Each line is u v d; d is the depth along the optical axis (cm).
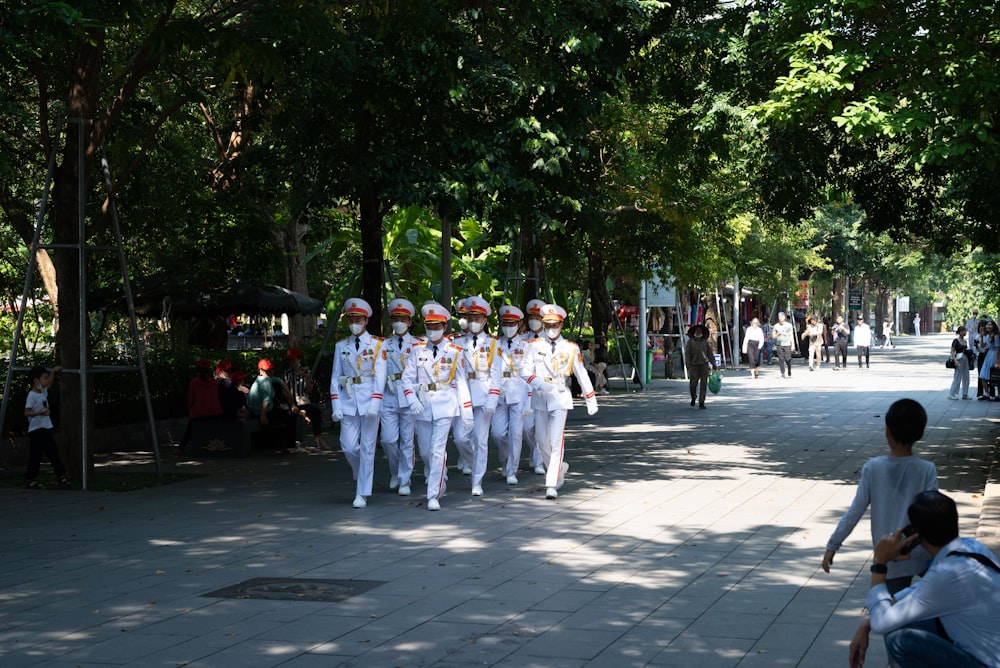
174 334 2747
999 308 4619
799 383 3572
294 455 1905
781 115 1353
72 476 1548
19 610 831
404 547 1055
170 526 1196
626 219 3119
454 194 1780
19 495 1454
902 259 6103
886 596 467
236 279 2367
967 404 2692
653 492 1384
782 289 5181
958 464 1591
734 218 3375
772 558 982
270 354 2452
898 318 10844
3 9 1159
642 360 3422
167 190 2133
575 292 3925
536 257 2762
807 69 1362
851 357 5747
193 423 1888
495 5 1669
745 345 3941
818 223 5691
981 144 1294
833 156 1917
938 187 1928
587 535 1103
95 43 1482
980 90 1256
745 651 701
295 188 1972
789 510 1238
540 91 1841
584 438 2031
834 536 599
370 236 2048
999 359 2773
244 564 989
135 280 2327
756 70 1828
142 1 1384
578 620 781
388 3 1480
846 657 688
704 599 838
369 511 1277
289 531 1152
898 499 582
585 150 1989
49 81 1803
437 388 1306
